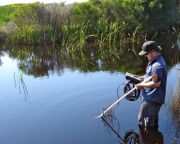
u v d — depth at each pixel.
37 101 8.99
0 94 9.82
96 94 9.12
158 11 19.06
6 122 7.84
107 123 7.41
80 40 16.16
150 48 6.62
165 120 7.25
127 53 14.80
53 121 7.72
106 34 17.16
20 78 11.33
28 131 7.32
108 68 12.16
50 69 12.56
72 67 12.69
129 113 7.79
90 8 18.03
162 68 6.57
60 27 17.53
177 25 20.03
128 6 18.36
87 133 7.07
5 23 19.66
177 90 7.76
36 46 17.58
